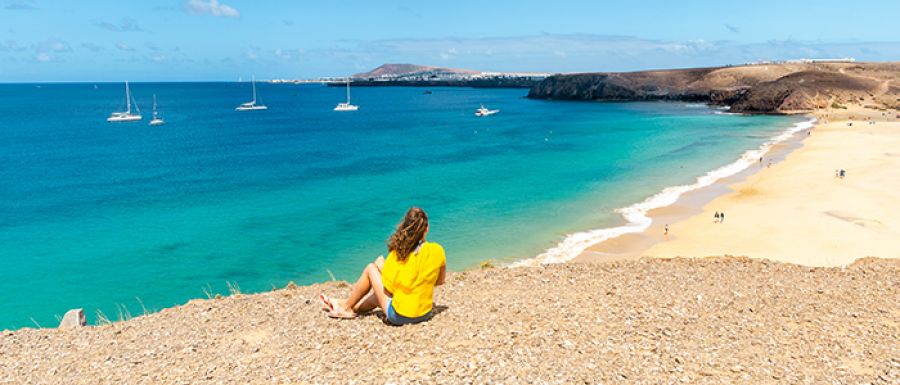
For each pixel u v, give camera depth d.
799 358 4.96
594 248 26.53
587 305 6.48
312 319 6.35
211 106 175.00
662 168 50.50
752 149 60.91
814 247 25.28
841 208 31.80
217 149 72.62
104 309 21.81
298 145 76.56
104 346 6.00
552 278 8.01
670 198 37.06
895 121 86.75
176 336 6.13
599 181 45.00
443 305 6.60
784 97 114.50
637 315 6.11
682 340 5.38
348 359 5.17
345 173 52.75
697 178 44.47
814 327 5.77
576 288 7.36
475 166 55.50
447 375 4.66
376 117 127.88
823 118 96.81
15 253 28.58
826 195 35.16
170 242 30.39
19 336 6.53
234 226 33.59
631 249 26.19
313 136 88.75
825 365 4.80
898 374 4.57
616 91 174.38
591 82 182.88
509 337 5.43
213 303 7.40
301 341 5.68
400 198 40.84
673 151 62.03
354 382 4.67
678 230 28.92
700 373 4.64
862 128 76.56
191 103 190.75
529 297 6.89
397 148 71.75
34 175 52.47
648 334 5.53
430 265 5.86
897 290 7.08
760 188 38.69
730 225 29.31
